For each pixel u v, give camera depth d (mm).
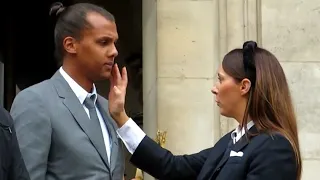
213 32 6387
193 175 4027
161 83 6320
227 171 3451
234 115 3623
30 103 3553
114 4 9414
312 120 6246
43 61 10141
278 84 3514
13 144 3191
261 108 3488
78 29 3697
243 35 6273
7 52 9938
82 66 3717
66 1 9445
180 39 6383
